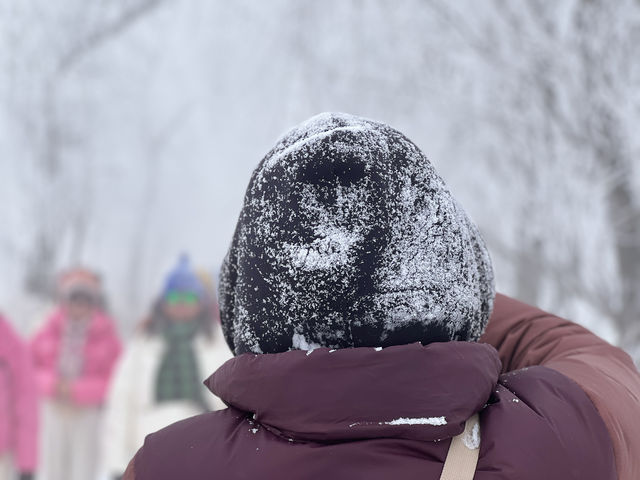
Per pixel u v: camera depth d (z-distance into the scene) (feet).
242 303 3.14
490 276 3.30
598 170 15.28
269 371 2.98
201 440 3.07
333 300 2.95
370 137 3.07
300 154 3.05
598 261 15.11
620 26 15.49
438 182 3.13
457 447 2.96
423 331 3.01
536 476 2.90
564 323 3.82
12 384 14.07
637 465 3.14
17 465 14.05
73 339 18.21
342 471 2.89
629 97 14.96
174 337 14.46
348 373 2.91
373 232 2.96
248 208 3.15
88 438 18.10
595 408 3.12
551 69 15.74
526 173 16.40
